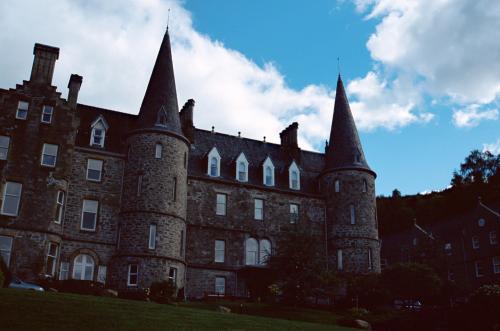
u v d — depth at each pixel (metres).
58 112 37.84
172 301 32.62
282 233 44.19
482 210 62.31
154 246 37.22
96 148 39.72
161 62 43.66
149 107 41.38
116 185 39.34
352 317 32.59
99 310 21.84
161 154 39.53
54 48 39.09
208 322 22.11
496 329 26.75
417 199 95.44
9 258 33.34
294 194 46.59
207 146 46.19
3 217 33.94
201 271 40.75
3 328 17.62
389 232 88.38
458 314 28.86
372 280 40.50
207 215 42.41
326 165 49.12
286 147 50.97
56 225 35.50
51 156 36.72
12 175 35.19
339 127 49.94
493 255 59.16
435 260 56.50
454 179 97.75
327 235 46.44
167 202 38.66
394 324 31.09
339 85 52.53
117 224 38.41
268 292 39.88
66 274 36.06
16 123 36.50
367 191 47.09
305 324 25.09
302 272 35.47
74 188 38.12
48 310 20.66
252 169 46.75
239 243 42.81
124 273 36.31
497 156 95.75
